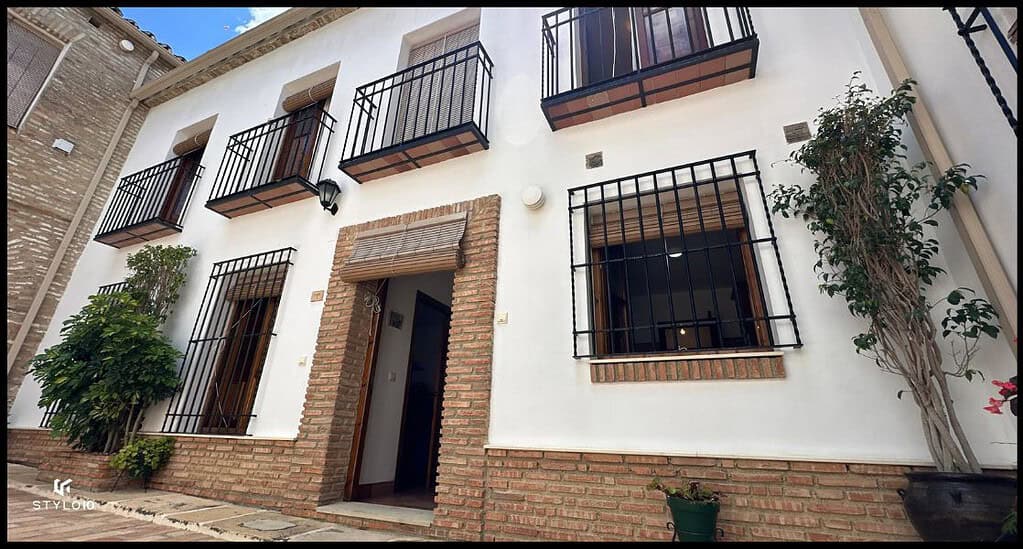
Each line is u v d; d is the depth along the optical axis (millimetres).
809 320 2803
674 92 3775
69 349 4844
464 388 3531
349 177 5145
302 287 4793
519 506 3043
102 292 6422
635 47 4137
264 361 4742
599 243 3709
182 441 4594
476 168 4453
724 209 3387
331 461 3875
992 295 2326
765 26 3824
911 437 2400
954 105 2627
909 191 2795
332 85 6328
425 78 5559
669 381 2969
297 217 5301
